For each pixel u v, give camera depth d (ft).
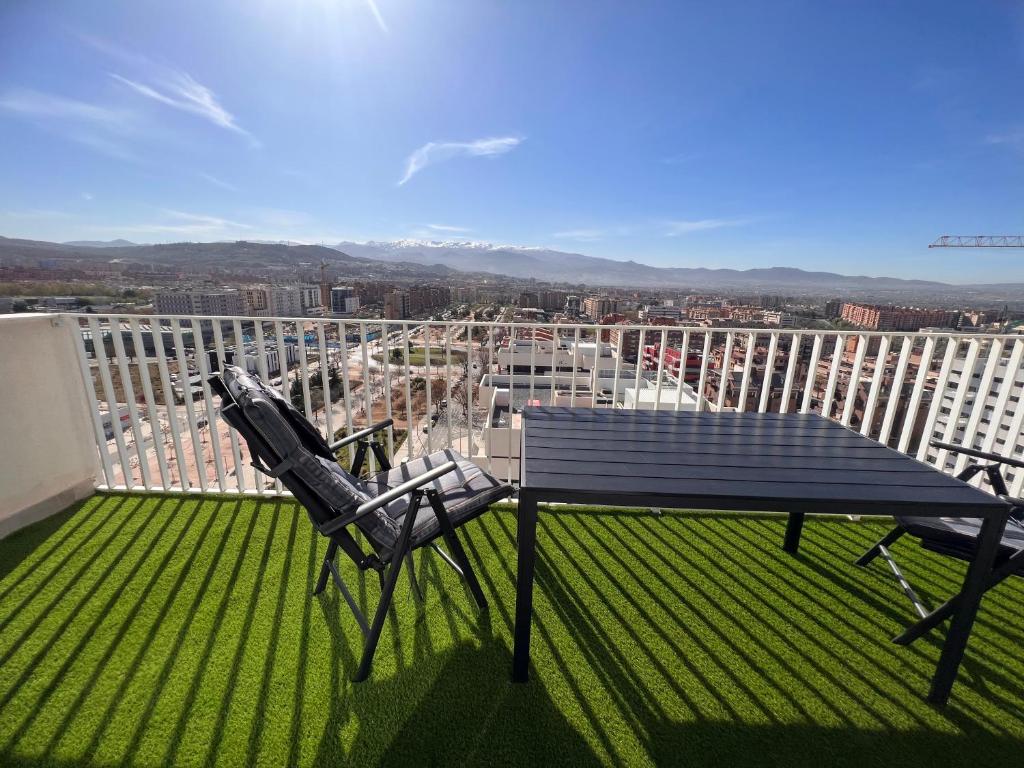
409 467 6.28
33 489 7.52
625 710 4.38
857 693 4.63
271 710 4.26
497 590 6.11
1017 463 5.36
